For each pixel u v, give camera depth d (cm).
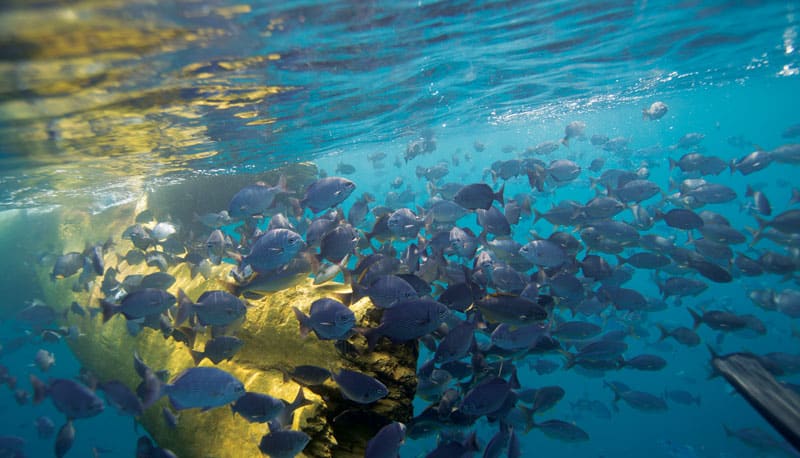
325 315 161
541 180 307
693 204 374
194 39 200
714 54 492
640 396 341
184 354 246
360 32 247
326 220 215
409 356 193
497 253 265
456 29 282
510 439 187
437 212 282
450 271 241
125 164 405
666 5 304
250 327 214
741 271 330
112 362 303
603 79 539
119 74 217
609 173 406
